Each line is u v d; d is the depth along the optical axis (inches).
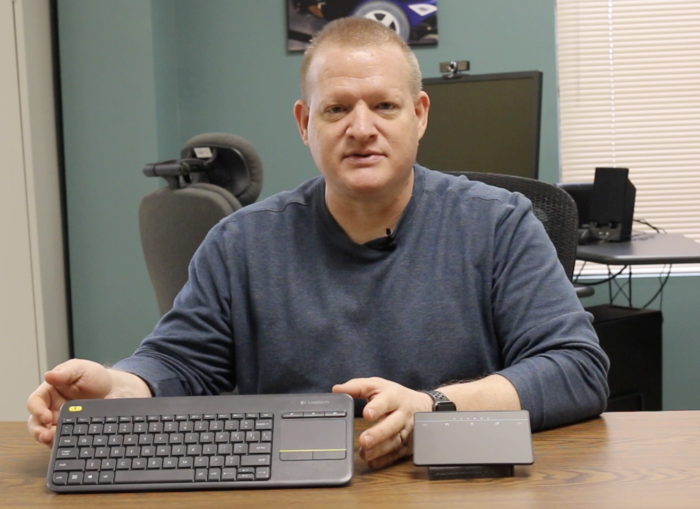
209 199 78.9
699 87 153.9
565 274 58.5
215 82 154.9
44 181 139.7
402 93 55.0
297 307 58.6
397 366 57.3
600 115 155.5
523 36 150.0
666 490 36.8
